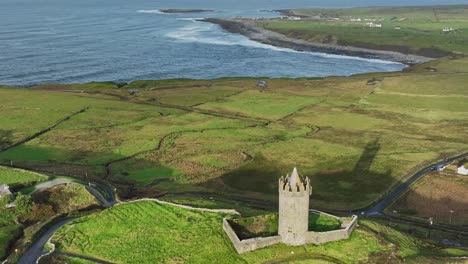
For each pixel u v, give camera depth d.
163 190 99.50
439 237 78.56
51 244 71.81
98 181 102.62
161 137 135.62
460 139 132.38
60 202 88.56
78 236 74.56
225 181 105.31
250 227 72.19
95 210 86.69
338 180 104.56
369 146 126.50
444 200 93.94
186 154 121.88
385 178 105.12
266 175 108.44
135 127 145.38
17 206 83.31
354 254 64.81
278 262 63.56
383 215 88.00
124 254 68.75
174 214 79.88
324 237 67.12
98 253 69.44
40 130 142.25
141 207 83.00
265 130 141.88
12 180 95.75
